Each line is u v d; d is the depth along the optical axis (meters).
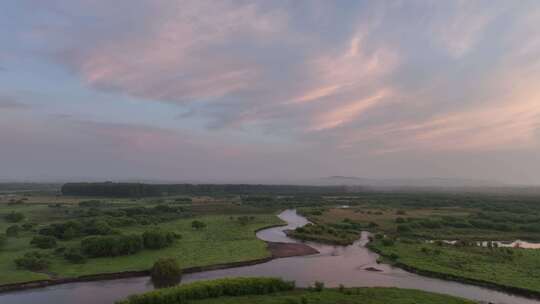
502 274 61.06
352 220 129.12
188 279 60.72
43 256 68.88
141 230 98.31
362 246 88.75
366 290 50.25
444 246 85.75
